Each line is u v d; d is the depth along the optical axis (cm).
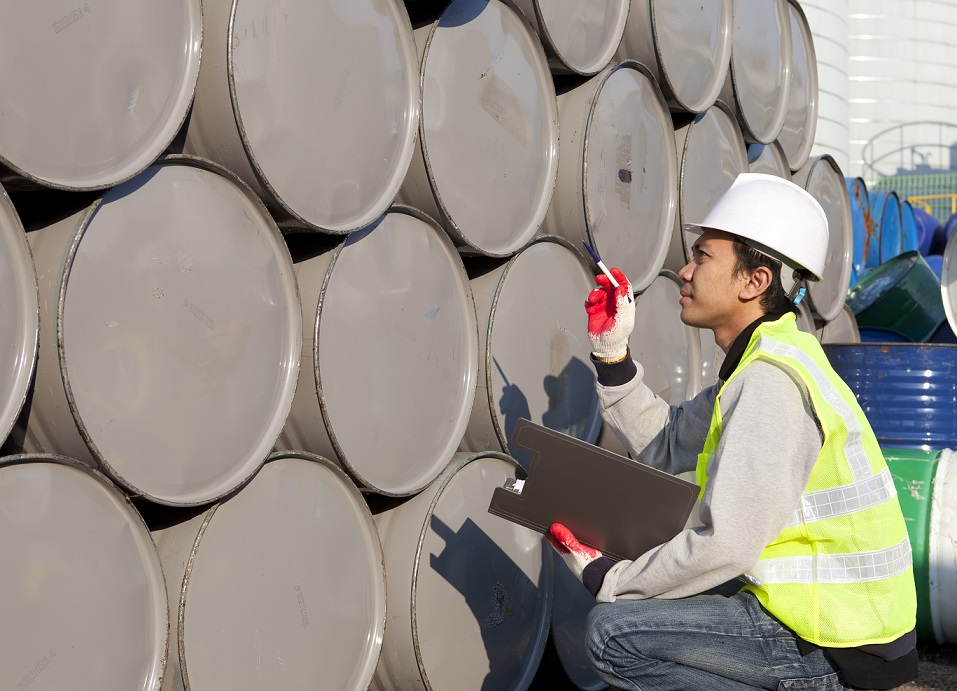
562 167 310
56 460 166
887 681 193
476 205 272
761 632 201
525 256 294
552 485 209
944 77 2022
